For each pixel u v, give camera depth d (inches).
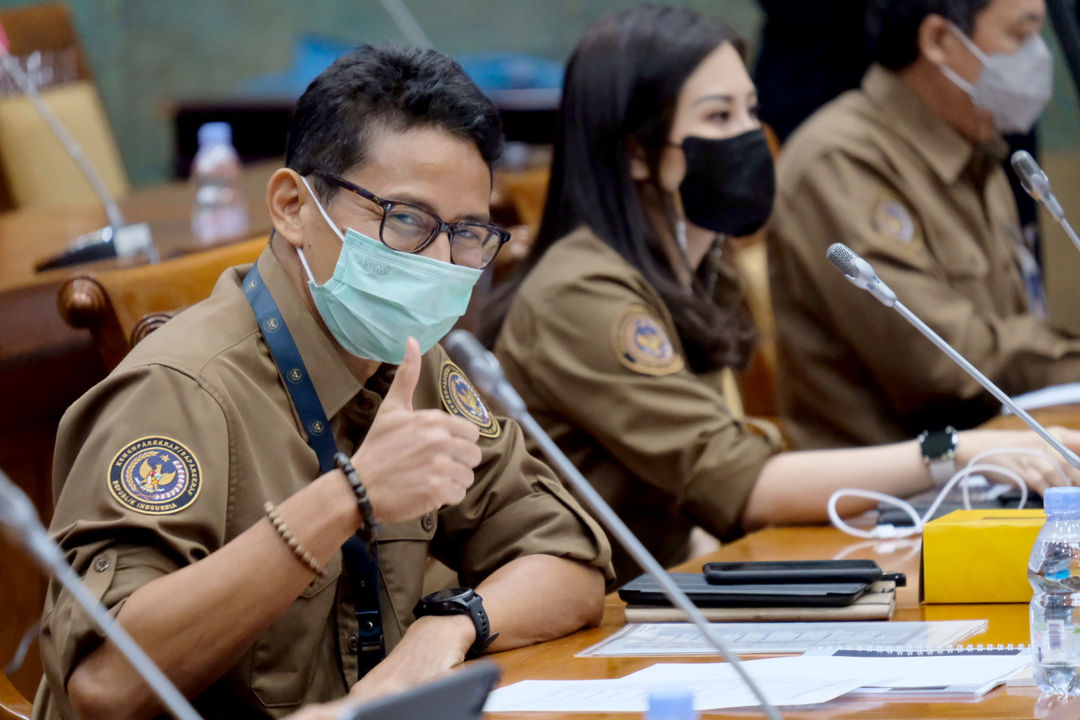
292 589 163.3
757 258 379.2
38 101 362.9
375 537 168.7
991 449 259.0
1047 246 538.6
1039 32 338.0
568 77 280.1
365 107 184.9
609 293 270.7
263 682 179.3
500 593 192.4
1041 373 350.0
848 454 266.4
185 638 160.1
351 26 925.2
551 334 271.4
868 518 265.4
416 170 183.3
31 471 313.3
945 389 342.3
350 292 184.7
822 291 350.3
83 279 225.1
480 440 209.8
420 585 198.7
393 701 107.4
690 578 207.9
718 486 265.1
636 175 278.5
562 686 164.7
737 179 274.7
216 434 175.2
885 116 354.9
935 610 197.9
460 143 185.9
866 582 199.0
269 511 163.8
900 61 350.3
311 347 188.1
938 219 351.9
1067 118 595.5
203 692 179.2
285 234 189.6
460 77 188.5
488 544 208.4
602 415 267.3
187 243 386.3
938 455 260.7
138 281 227.9
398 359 191.0
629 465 269.6
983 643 176.2
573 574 200.4
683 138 273.7
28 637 279.1
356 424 193.5
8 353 306.5
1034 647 156.3
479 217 188.4
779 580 200.7
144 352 180.7
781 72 465.1
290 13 926.4
